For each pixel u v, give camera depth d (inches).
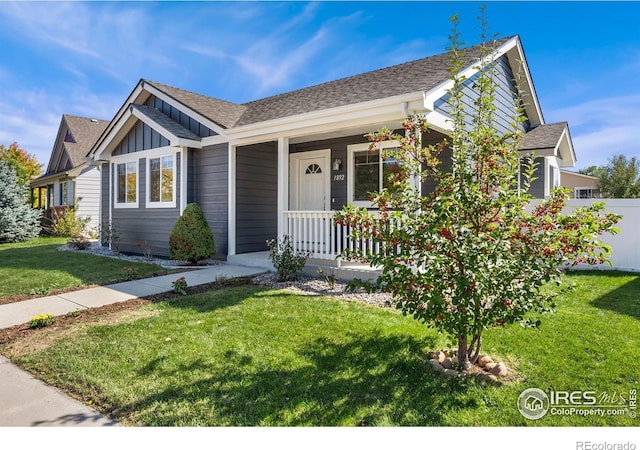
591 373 116.4
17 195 606.9
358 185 347.3
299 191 388.8
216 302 202.2
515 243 109.6
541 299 113.2
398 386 110.5
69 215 611.8
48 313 184.5
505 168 115.1
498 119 358.6
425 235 110.3
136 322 171.6
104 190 474.0
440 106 256.7
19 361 133.8
